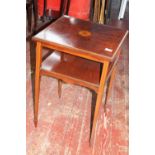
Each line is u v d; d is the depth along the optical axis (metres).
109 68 1.20
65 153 1.34
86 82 1.14
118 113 1.68
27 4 2.37
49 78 1.96
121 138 1.48
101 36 1.20
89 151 1.37
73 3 1.96
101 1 2.55
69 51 1.09
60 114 1.61
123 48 2.57
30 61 2.10
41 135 1.43
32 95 1.74
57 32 1.18
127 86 1.99
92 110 1.67
